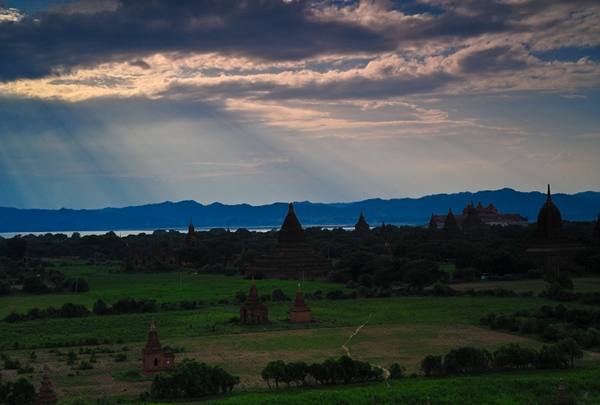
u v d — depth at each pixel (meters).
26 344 150.25
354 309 196.50
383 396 103.88
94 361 133.62
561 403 97.50
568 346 126.88
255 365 130.12
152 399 107.81
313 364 117.50
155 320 180.62
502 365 124.94
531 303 197.12
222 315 188.62
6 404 103.75
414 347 144.38
